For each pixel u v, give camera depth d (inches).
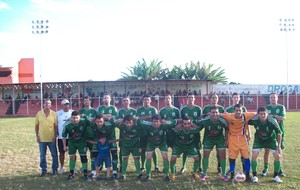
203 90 1512.1
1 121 1049.5
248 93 1489.9
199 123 312.2
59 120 341.4
